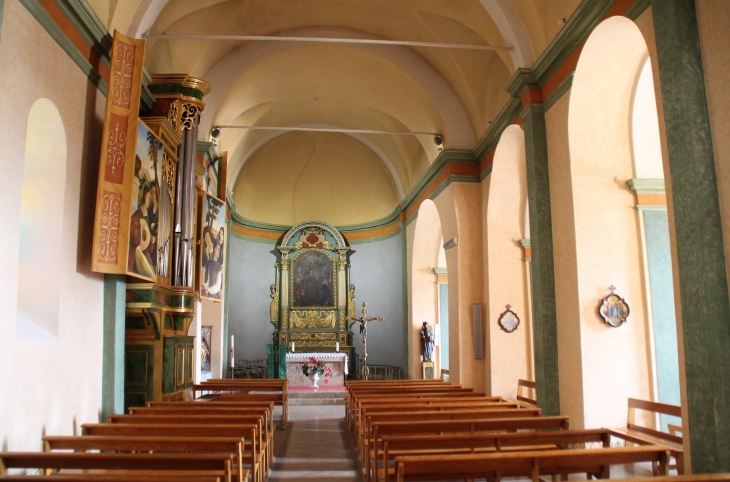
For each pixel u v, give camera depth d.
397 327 19.77
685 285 5.45
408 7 12.16
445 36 12.37
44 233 6.43
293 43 13.84
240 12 12.23
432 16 12.09
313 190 21.44
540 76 9.39
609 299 8.27
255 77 14.42
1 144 5.25
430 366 17.45
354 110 17.89
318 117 19.02
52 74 6.22
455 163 13.81
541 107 9.46
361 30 13.91
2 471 4.46
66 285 6.62
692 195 5.38
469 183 13.78
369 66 14.70
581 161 8.55
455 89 13.96
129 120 7.29
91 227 7.35
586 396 8.09
